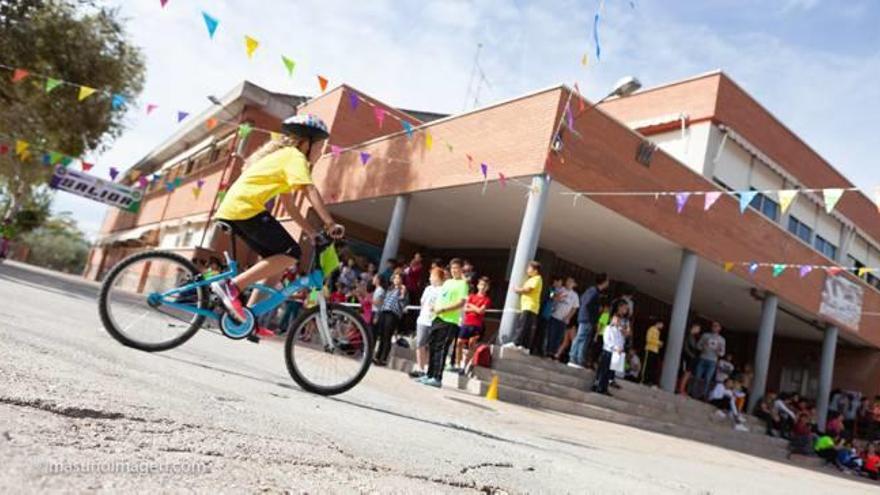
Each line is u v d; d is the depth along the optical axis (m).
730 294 17.80
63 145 17.48
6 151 16.95
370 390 5.30
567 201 12.10
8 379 1.98
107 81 16.88
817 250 18.38
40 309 5.43
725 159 15.71
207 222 19.06
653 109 16.67
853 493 7.12
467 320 9.16
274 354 6.77
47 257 71.75
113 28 16.94
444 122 13.16
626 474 3.71
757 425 14.12
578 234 14.62
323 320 4.12
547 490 2.48
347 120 16.69
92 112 17.06
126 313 3.97
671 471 4.75
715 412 12.55
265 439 2.11
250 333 3.96
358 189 15.16
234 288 3.88
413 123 18.00
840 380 21.14
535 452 3.64
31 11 15.38
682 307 13.26
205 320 4.24
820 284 17.50
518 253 10.52
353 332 4.25
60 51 15.68
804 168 18.05
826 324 18.31
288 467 1.83
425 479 2.14
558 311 10.71
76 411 1.82
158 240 24.66
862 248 20.84
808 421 14.28
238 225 3.85
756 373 15.47
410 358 10.49
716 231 14.02
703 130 15.39
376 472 2.05
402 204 13.67
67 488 1.22
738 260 14.62
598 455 4.59
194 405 2.41
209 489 1.44
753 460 8.75
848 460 13.64
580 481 2.90
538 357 10.09
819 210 18.95
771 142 16.88
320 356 4.17
